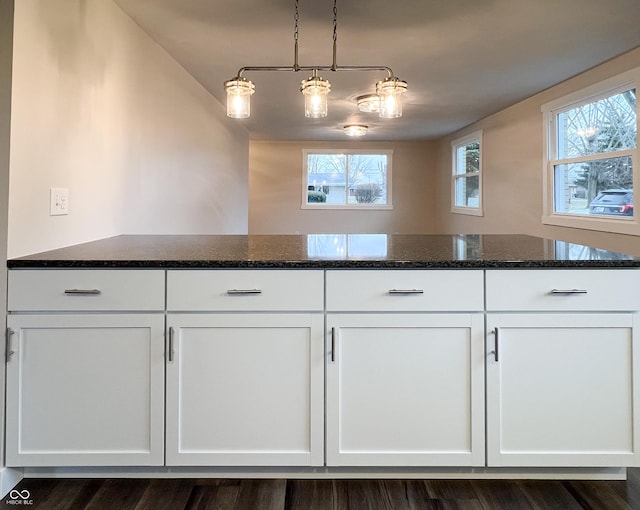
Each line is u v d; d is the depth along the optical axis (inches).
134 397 72.7
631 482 75.9
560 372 72.6
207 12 110.1
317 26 119.3
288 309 72.3
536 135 197.9
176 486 74.2
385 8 109.3
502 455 73.3
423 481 75.8
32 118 74.7
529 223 205.9
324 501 70.7
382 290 72.2
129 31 111.7
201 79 165.0
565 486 74.7
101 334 71.9
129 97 111.8
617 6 108.7
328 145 343.9
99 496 71.6
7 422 71.9
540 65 153.7
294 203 346.3
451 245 93.4
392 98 103.6
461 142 289.0
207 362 72.7
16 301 70.8
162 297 71.8
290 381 73.1
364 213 348.2
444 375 73.0
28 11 72.8
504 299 72.1
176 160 146.9
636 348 72.0
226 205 215.6
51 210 80.4
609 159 157.3
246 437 73.7
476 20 116.6
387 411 73.5
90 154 93.6
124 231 110.1
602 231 157.9
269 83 175.2
